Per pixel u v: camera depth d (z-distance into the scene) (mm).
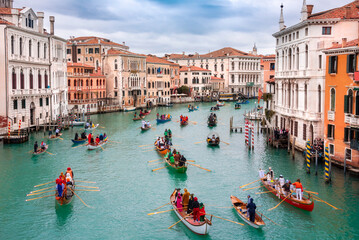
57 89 64812
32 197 27000
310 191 27391
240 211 23453
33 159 37875
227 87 140625
